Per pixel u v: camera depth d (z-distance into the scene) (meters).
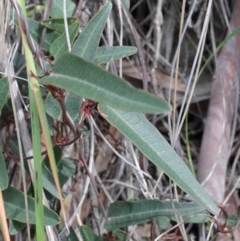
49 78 0.64
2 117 0.77
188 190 0.70
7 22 0.75
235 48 0.90
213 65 0.94
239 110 0.93
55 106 0.70
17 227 0.74
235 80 0.90
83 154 0.79
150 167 0.91
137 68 0.92
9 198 0.72
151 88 0.92
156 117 0.93
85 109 0.71
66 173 0.77
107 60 0.72
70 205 0.82
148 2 0.93
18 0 0.67
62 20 0.76
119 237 0.78
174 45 0.95
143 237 0.87
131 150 0.81
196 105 0.95
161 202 0.75
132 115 0.70
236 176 0.91
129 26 0.85
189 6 0.91
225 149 0.87
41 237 0.67
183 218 0.78
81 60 0.63
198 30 0.91
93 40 0.69
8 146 0.77
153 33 0.93
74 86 0.62
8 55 0.76
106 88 0.61
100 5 0.79
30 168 0.73
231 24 0.91
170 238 0.79
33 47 0.67
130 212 0.76
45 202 0.74
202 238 0.84
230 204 0.88
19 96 0.73
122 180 0.89
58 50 0.74
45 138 0.66
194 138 0.95
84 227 0.76
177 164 0.70
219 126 0.88
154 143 0.70
